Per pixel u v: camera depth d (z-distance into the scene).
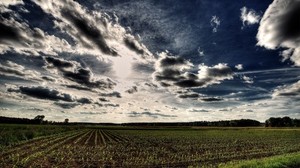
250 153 35.22
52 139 51.03
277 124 196.75
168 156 31.34
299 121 192.50
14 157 25.19
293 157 23.58
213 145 46.53
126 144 46.09
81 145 41.44
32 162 23.69
